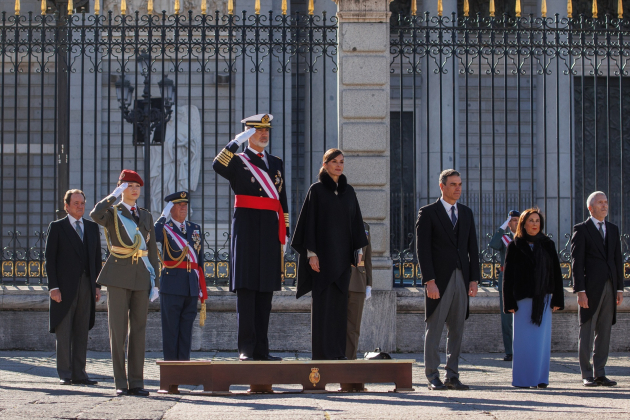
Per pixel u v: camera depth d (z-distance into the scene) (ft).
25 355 38.63
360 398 23.34
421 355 39.27
